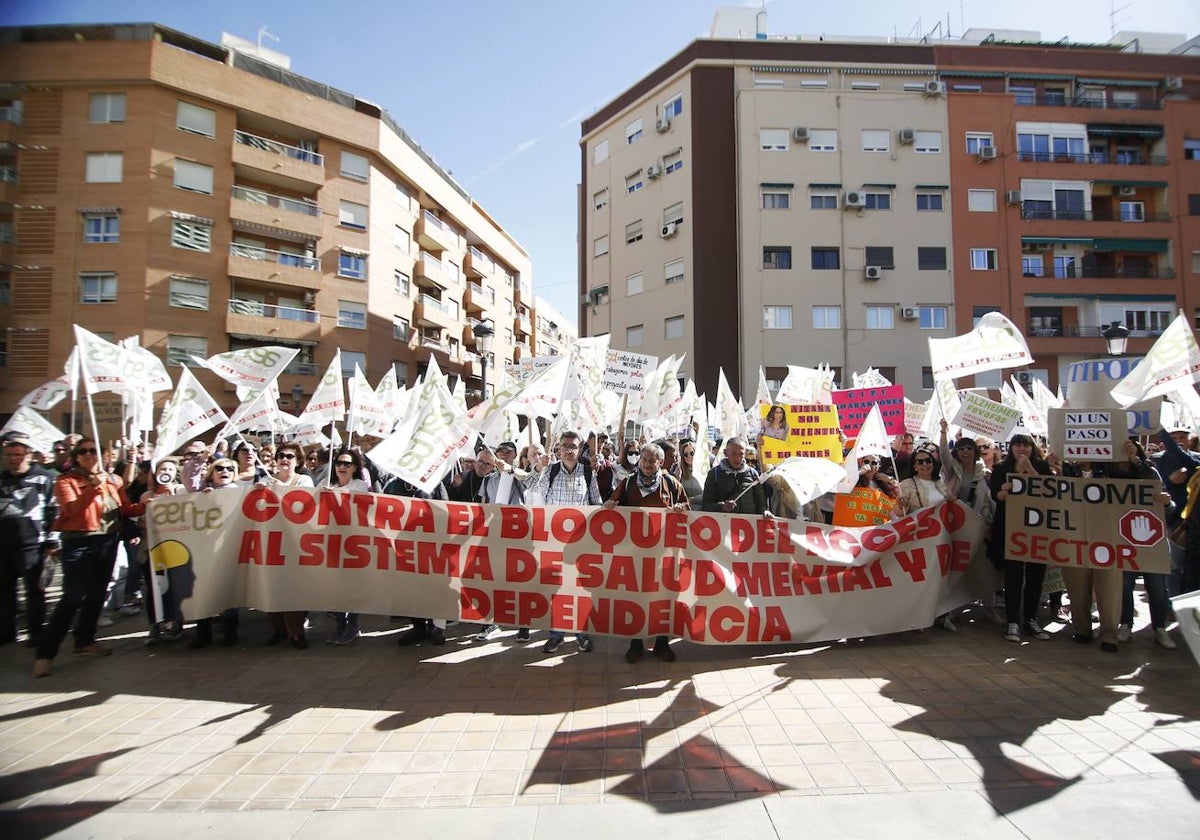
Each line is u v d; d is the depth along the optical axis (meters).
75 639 5.16
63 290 24.44
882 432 6.15
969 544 5.69
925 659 4.88
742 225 27.53
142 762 3.35
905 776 3.13
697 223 28.02
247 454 6.45
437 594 5.12
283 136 29.22
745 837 2.66
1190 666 4.64
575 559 5.05
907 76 29.12
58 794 3.05
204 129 26.42
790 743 3.50
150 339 24.75
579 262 33.72
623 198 31.20
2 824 2.81
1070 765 3.22
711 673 4.64
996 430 6.19
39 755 3.44
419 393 6.82
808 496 5.56
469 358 40.44
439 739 3.59
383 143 31.39
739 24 31.61
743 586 5.05
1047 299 27.77
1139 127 29.08
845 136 27.92
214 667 4.84
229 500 5.32
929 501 5.85
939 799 2.92
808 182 27.69
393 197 32.84
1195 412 8.22
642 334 29.98
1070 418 5.36
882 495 5.91
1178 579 5.59
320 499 5.28
